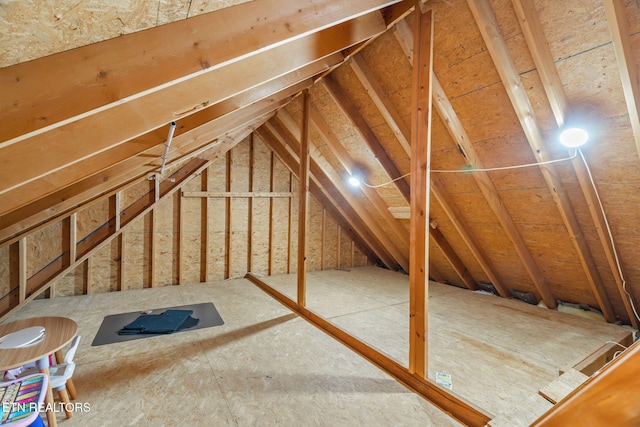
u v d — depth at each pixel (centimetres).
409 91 262
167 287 449
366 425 166
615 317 328
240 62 144
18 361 133
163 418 169
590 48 175
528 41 181
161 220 452
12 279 340
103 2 67
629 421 25
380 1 160
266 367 225
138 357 238
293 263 564
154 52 86
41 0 58
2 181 86
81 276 403
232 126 268
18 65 67
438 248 428
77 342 185
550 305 369
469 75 223
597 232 257
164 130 173
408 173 348
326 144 407
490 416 159
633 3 148
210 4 91
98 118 103
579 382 175
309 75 233
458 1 194
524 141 237
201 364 229
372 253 644
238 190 511
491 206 296
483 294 434
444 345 270
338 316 339
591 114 201
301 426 164
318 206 587
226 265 507
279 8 117
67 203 232
